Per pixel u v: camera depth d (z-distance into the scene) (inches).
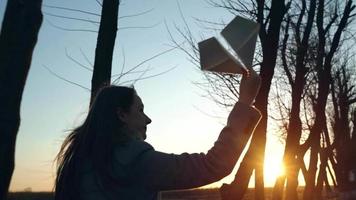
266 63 365.1
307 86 721.0
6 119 147.1
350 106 847.7
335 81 860.6
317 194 858.8
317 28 650.2
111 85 92.7
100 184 81.0
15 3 152.8
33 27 154.3
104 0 288.7
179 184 78.2
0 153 145.6
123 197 79.6
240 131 79.9
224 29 82.7
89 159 84.4
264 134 353.7
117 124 86.0
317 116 655.8
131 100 89.2
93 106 88.7
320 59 652.1
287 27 630.5
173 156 79.2
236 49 80.4
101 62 279.6
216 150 78.2
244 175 333.1
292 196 551.5
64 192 84.7
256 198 389.4
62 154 91.7
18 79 150.6
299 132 534.3
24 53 152.3
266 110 358.9
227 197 327.9
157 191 81.0
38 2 156.7
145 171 79.3
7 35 151.9
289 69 636.7
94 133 85.3
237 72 82.3
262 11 455.2
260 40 443.5
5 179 145.8
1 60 150.4
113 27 286.8
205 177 77.4
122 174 80.1
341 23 631.8
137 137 88.2
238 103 82.3
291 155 533.6
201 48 81.5
